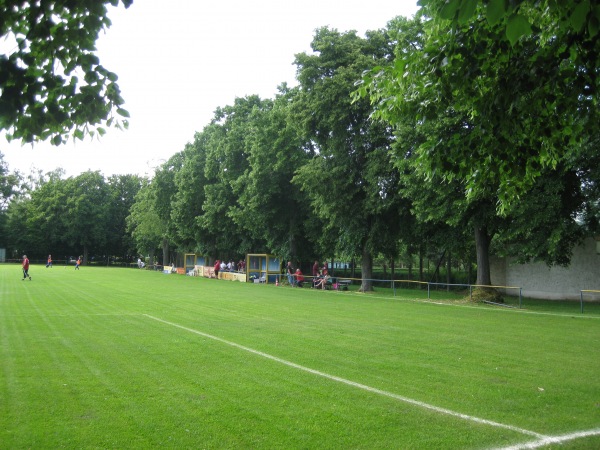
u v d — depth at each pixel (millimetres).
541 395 7039
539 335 12430
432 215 20844
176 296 24062
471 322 14953
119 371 8305
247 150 38500
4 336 11617
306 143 36531
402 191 22188
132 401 6668
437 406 6535
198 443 5258
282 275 39125
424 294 28203
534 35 6590
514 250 21766
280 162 34094
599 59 5859
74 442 5258
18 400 6672
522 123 7137
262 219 36688
